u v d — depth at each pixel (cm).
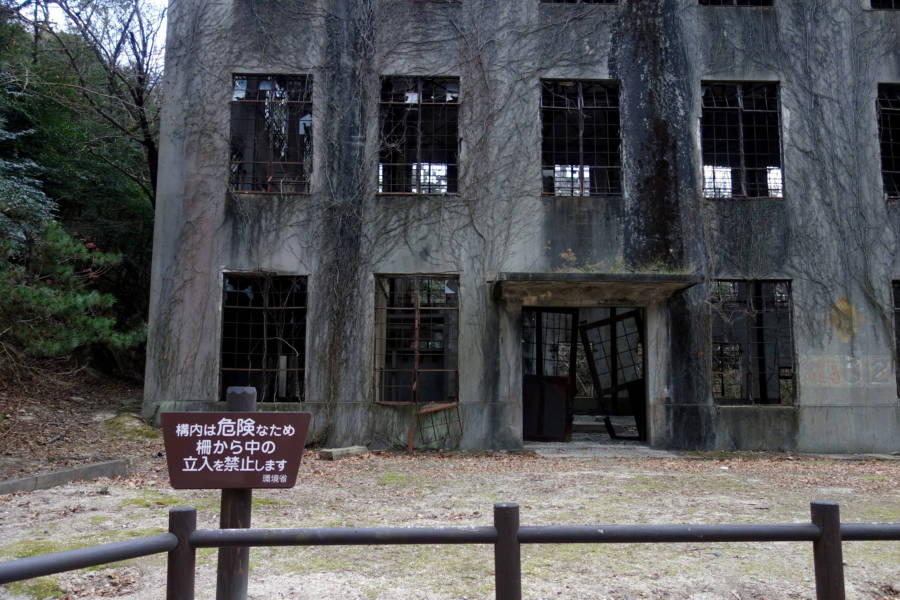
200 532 269
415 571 475
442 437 1138
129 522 586
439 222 1177
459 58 1207
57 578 447
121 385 1467
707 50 1226
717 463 1027
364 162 1188
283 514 633
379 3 1218
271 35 1202
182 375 1132
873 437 1152
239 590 310
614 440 1277
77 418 1135
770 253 1187
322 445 1128
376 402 1143
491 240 1171
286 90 1218
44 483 733
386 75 1205
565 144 1372
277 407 1132
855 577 459
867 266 1190
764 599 421
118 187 1634
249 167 1235
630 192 1187
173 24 1207
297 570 476
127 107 1597
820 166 1209
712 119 1289
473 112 1197
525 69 1207
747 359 1191
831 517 281
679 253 1175
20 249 938
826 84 1228
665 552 523
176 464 306
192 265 1156
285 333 1213
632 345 1494
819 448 1144
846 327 1177
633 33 1222
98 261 954
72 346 879
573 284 1109
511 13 1219
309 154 1198
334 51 1208
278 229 1166
